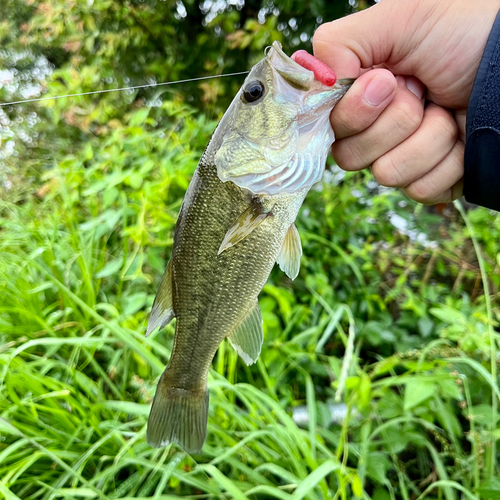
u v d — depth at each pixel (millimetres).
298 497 213
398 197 472
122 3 674
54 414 284
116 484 290
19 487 280
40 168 618
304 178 228
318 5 580
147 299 352
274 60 220
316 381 360
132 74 737
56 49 796
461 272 428
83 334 347
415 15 224
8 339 337
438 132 235
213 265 244
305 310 368
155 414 261
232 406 294
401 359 330
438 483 244
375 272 439
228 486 228
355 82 217
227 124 230
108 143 454
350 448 278
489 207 233
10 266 359
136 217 435
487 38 220
